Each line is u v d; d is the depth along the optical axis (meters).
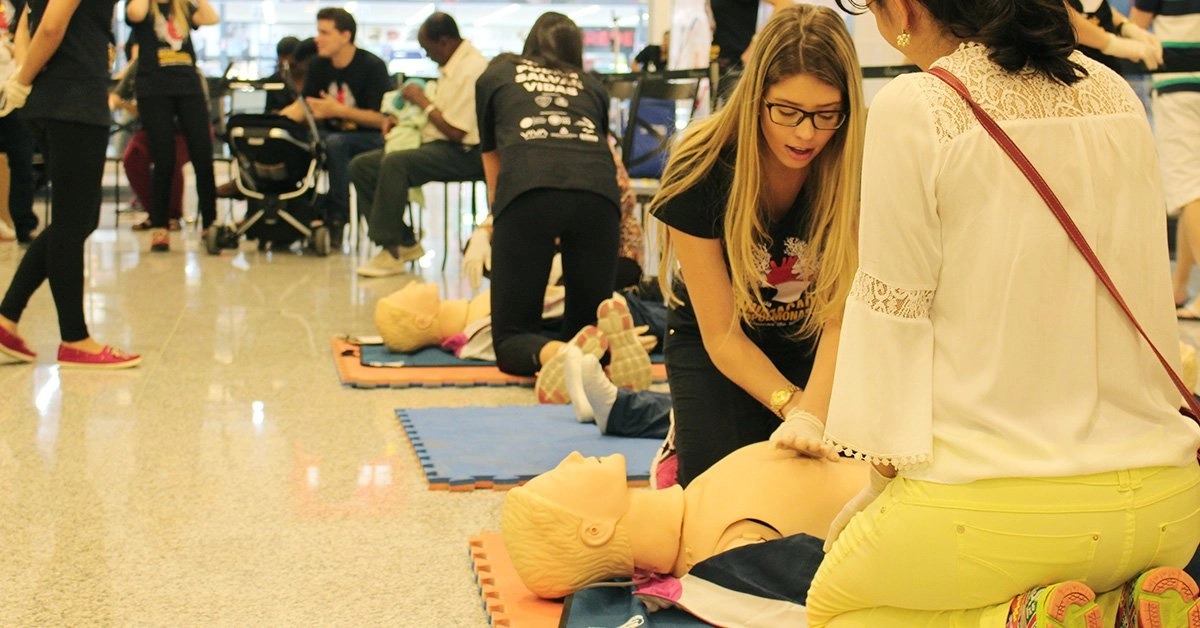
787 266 2.56
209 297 6.25
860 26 6.54
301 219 8.16
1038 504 1.51
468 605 2.38
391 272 7.31
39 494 3.02
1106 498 1.51
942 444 1.55
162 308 5.87
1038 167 1.51
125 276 6.91
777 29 2.28
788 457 2.29
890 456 1.56
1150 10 5.29
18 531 2.76
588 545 2.26
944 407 1.55
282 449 3.47
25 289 4.49
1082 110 1.54
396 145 7.28
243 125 7.94
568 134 4.47
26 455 3.35
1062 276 1.50
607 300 4.27
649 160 6.54
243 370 4.54
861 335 1.58
